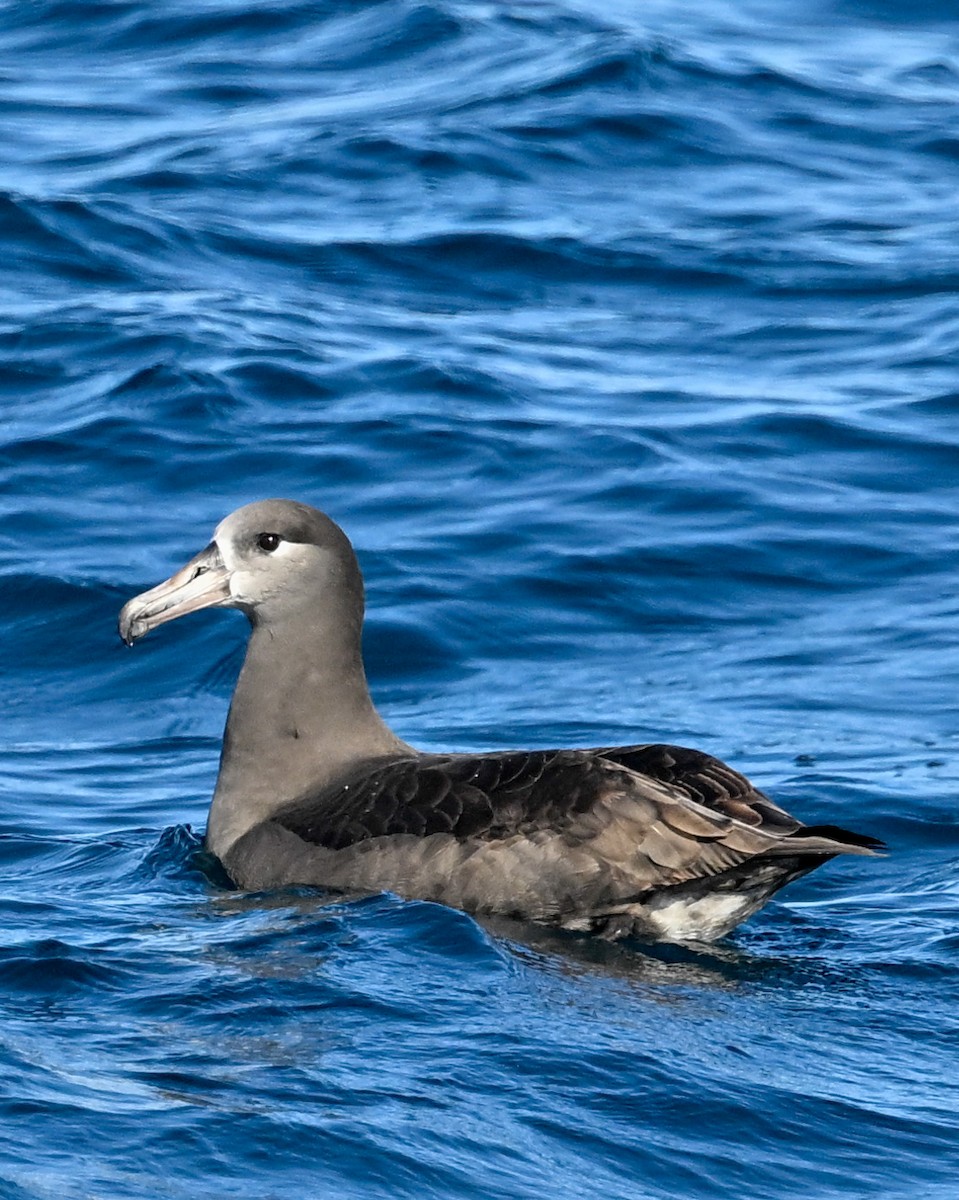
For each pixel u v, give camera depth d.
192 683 17.48
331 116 34.28
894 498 20.95
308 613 13.15
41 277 26.64
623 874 11.45
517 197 30.83
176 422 22.09
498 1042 9.66
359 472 21.11
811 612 18.59
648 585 18.95
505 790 11.92
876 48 40.94
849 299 27.16
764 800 11.55
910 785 14.63
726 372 24.52
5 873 13.08
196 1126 8.49
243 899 12.13
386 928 11.20
